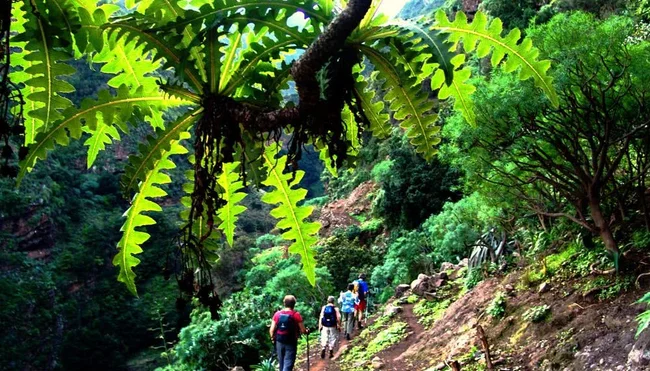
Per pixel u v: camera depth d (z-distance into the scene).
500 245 8.02
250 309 9.87
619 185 5.09
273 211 2.12
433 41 1.39
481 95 4.36
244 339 9.12
